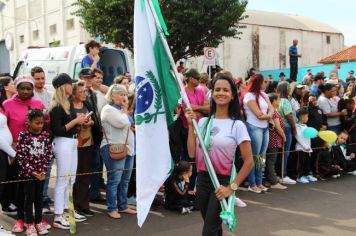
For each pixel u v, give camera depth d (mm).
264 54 41250
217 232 3766
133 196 7070
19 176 5391
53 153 5719
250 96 7352
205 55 13078
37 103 5961
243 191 7793
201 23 19812
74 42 26844
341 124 9242
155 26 4117
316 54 46594
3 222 5883
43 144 5387
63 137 5660
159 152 4070
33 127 5352
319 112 8758
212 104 3994
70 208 5555
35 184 5414
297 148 8523
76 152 5805
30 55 12352
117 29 19828
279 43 42688
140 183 3969
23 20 32062
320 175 8969
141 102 4016
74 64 10789
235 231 5625
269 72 26766
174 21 19547
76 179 6129
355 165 9273
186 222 6023
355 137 9258
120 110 6082
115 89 6059
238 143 3775
